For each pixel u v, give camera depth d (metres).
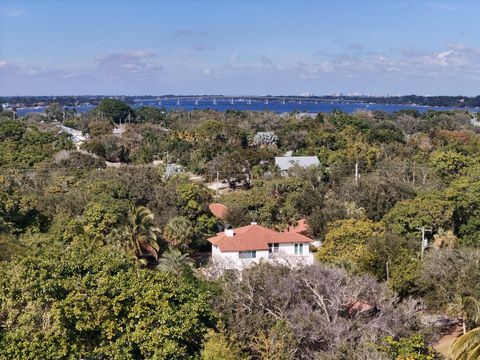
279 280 35.22
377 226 52.59
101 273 27.78
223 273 40.25
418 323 33.72
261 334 29.66
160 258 49.22
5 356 23.91
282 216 63.47
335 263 44.72
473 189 62.22
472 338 26.75
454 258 41.09
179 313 26.05
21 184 73.88
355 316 34.78
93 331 25.81
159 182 77.31
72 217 54.25
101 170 81.56
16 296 25.77
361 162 91.94
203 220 58.84
